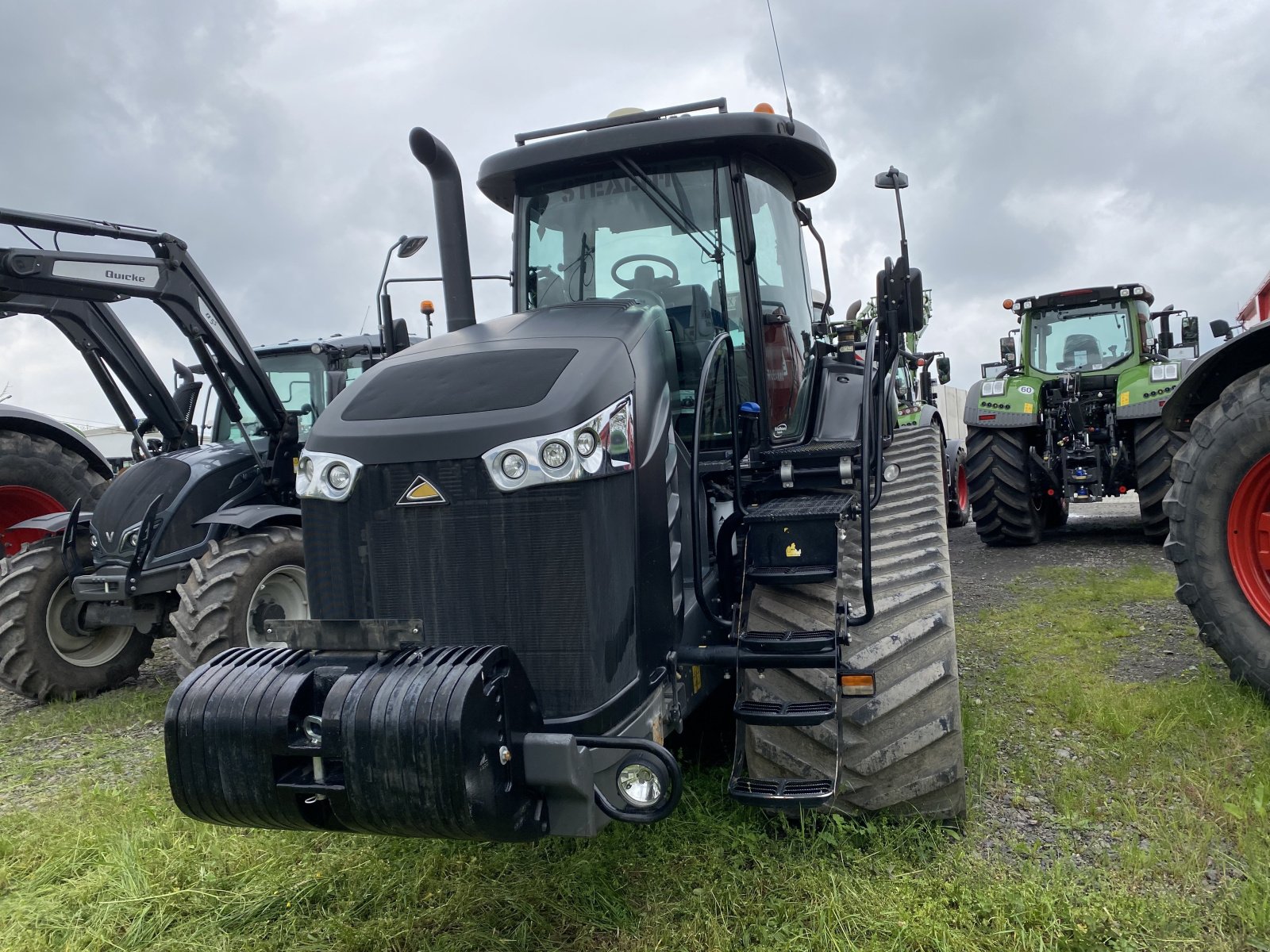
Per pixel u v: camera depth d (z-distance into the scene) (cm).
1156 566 640
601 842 267
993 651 440
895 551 310
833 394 363
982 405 787
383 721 193
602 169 329
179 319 504
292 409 655
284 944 234
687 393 316
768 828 270
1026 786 290
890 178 304
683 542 276
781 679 265
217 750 204
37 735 444
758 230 334
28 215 448
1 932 249
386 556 234
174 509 500
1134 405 726
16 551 625
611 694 227
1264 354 351
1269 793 265
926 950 214
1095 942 212
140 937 243
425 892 249
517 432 224
